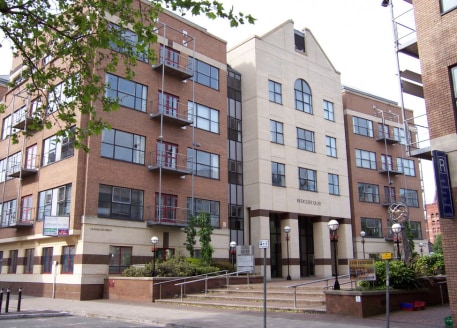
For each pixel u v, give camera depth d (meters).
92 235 25.77
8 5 12.90
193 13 12.32
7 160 34.03
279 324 13.54
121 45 13.91
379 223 47.84
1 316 16.28
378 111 51.44
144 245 28.11
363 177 47.72
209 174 33.16
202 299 21.83
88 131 14.66
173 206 30.31
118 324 15.02
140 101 29.84
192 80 33.47
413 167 53.66
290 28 42.56
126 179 27.98
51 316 17.66
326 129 43.59
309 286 23.16
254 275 28.84
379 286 16.45
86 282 25.08
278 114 39.22
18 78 35.94
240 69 39.81
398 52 16.39
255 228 35.75
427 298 17.50
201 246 28.67
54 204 27.98
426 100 14.54
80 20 13.22
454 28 14.01
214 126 34.41
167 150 30.81
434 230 112.38
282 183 38.12
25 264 30.78
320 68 44.62
